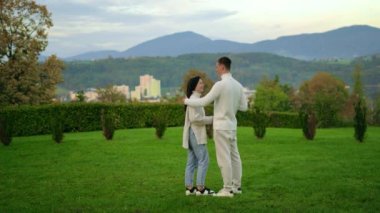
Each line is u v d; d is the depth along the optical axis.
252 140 17.55
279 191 7.98
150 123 30.03
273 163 11.41
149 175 9.95
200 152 7.76
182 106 31.27
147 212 6.60
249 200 7.28
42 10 35.09
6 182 9.38
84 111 26.88
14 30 34.72
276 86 73.56
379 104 47.81
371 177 9.27
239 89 7.69
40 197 7.89
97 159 12.64
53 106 25.92
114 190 8.38
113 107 28.05
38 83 35.91
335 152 13.67
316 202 7.11
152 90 171.50
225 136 7.51
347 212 6.44
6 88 34.00
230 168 7.59
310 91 63.72
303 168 10.52
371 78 114.56
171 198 7.49
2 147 16.17
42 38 35.56
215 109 7.63
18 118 24.86
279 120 37.84
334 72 150.00
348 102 56.72
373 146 15.34
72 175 10.12
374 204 6.92
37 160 12.72
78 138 20.22
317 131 26.62
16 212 6.74
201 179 7.75
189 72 54.16
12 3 33.72
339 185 8.42
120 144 16.23
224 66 7.66
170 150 14.43
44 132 25.66
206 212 6.49
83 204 7.23
